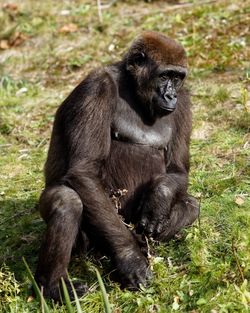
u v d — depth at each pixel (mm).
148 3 34094
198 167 21078
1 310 15844
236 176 20156
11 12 34688
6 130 25625
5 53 31875
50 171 17250
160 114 16922
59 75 29641
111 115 16797
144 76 16906
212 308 14844
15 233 19344
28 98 27938
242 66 27234
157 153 17281
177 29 30453
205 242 16875
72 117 16547
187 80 26766
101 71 16922
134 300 15414
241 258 15906
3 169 23141
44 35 32719
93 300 15602
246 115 23188
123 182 16953
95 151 16281
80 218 15812
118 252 15523
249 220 17562
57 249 15461
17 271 17453
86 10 34375
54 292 15633
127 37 31016
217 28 29719
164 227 16719
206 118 23844
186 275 15938
